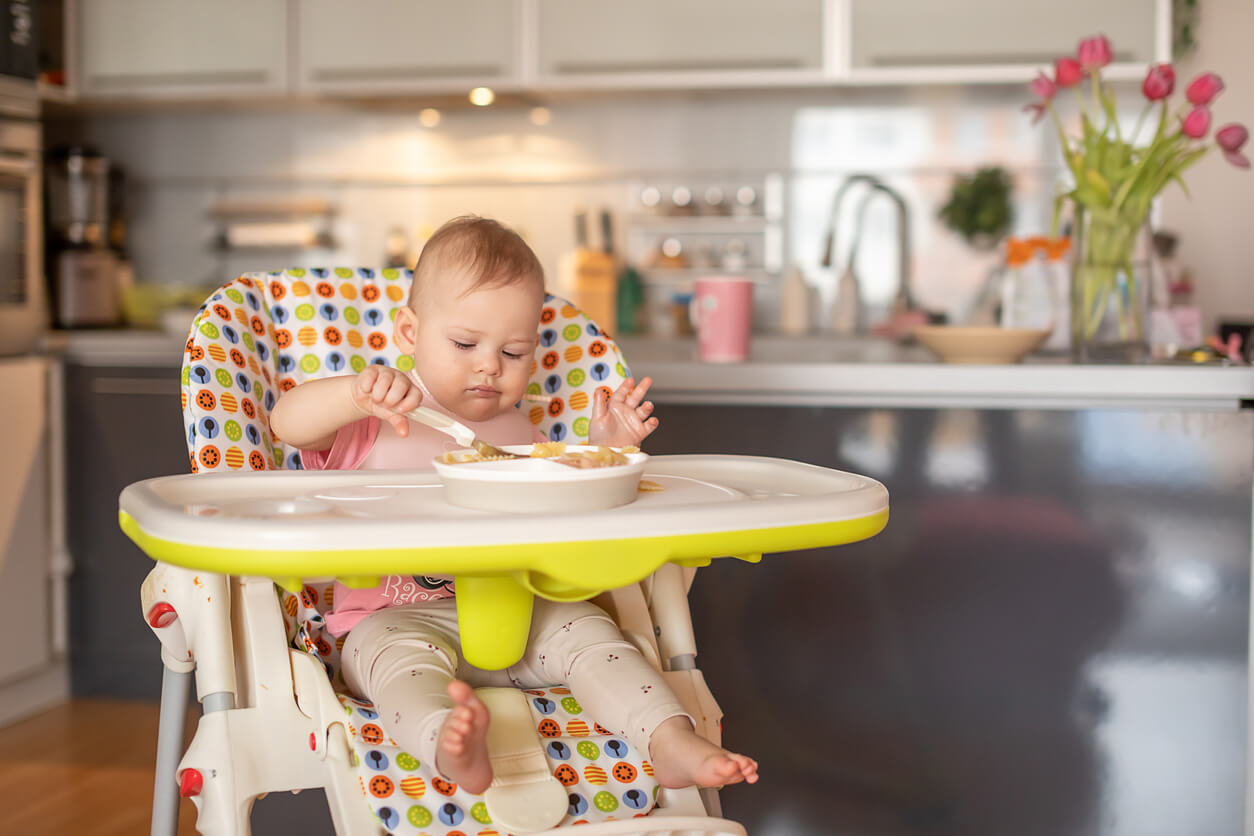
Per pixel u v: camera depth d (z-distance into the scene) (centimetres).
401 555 66
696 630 163
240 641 90
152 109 316
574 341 124
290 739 87
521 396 109
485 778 80
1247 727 152
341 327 117
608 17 271
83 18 289
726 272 305
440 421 88
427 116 316
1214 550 152
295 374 114
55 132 329
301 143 320
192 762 85
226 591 90
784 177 304
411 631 93
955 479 158
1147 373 152
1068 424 155
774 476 98
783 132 303
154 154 325
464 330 102
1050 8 257
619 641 95
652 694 88
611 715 89
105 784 194
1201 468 152
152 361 225
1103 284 171
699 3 269
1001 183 288
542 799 84
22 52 229
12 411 221
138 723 223
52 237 281
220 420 102
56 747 210
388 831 81
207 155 323
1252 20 284
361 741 85
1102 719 156
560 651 94
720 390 163
